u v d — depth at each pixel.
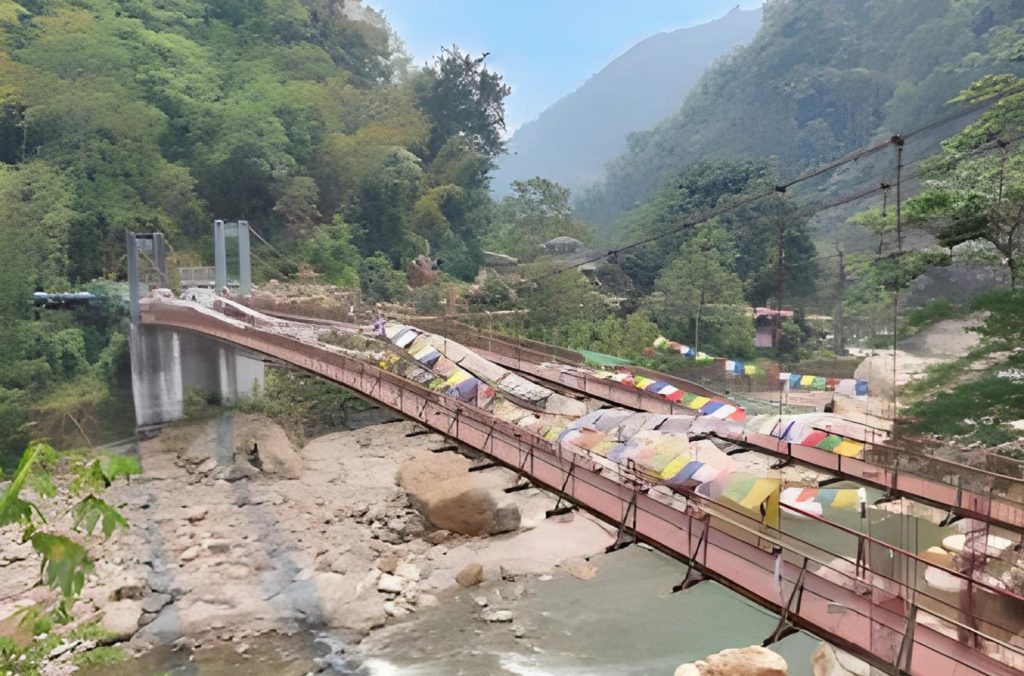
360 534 28.30
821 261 48.34
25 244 45.09
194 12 73.75
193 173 57.94
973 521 14.54
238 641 21.25
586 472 18.89
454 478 30.27
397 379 27.45
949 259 23.59
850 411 24.02
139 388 40.38
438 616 22.48
